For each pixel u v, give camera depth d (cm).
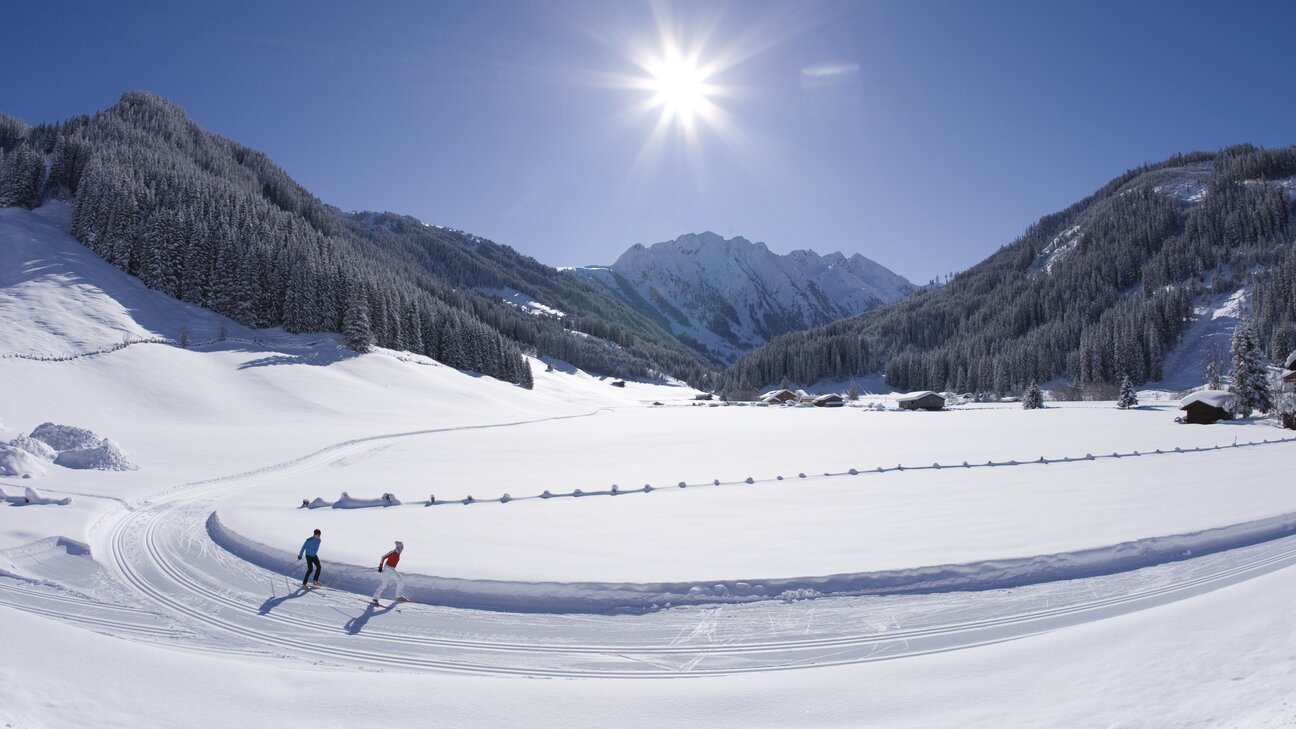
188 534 2223
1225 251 16800
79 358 6694
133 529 2273
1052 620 1434
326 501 2695
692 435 6275
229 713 971
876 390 18562
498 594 1598
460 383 9644
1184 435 5231
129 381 6494
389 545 1989
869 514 2398
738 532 2150
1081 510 2336
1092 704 929
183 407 6294
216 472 3541
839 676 1132
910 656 1276
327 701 1033
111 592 1672
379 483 3372
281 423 6219
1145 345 13062
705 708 1028
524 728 967
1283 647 1005
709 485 3250
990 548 1845
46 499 2522
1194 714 847
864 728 936
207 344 8250
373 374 8612
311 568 1722
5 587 1648
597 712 1018
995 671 1099
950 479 3250
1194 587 1608
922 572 1673
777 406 13850
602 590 1595
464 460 4359
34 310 7819
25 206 10994
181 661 1141
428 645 1371
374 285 10725
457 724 977
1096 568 1741
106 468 3403
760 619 1480
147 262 9581
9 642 1080
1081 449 4416
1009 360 15012
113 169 11231
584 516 2470
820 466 3897
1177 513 2206
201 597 1645
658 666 1266
